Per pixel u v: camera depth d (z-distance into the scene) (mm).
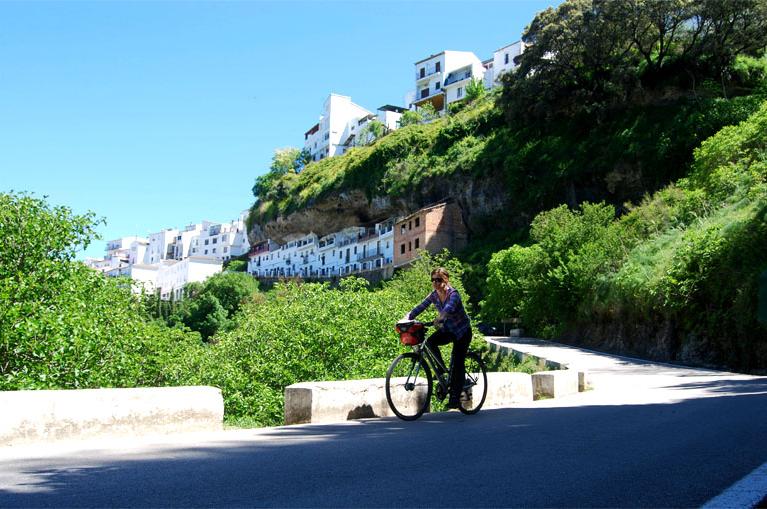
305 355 17703
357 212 86500
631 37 53594
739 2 47469
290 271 100375
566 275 37594
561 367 17203
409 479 3496
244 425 11781
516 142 63219
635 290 28984
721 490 3307
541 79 58781
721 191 32094
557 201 56750
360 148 96625
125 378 12555
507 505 2953
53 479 3350
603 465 3971
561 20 56719
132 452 4316
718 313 23094
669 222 34312
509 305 46750
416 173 74625
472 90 86500
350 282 23734
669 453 4445
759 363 20484
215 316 78125
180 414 5633
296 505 2891
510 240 58750
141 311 15977
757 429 5766
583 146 55781
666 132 49375
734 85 52750
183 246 152000
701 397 10250
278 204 101812
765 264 21000
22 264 13594
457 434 5438
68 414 4918
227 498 2990
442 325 6957
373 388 7059
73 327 11180
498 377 9352
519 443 4895
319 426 6047
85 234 14750
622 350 30094
